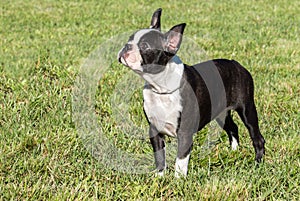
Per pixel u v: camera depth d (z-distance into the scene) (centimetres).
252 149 635
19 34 1379
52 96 754
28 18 1616
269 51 1147
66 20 1583
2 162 562
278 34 1352
